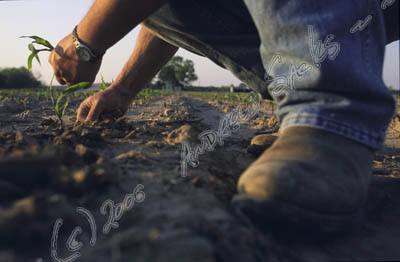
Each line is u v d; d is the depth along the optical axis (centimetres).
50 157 84
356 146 100
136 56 208
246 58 160
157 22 174
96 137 152
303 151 93
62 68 183
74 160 102
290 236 87
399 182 145
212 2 155
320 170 86
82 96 745
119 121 202
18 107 426
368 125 103
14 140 126
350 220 88
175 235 67
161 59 211
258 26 117
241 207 84
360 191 91
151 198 89
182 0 159
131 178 103
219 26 160
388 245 87
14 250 65
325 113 100
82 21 151
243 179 92
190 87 4769
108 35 147
